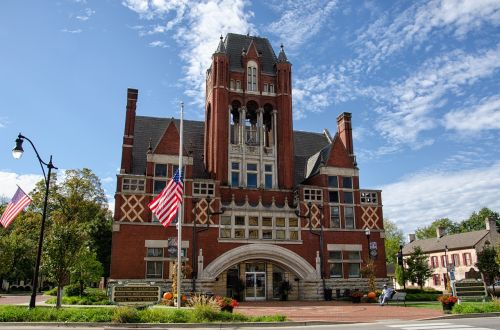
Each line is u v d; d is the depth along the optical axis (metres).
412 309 31.98
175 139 47.00
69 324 20.97
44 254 28.19
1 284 80.19
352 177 52.03
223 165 49.50
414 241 102.69
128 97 48.97
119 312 21.66
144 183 44.59
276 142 52.78
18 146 25.67
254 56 55.12
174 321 21.97
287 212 48.22
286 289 45.97
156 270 42.81
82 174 65.50
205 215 45.31
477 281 29.86
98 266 48.06
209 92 54.91
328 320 23.75
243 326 21.44
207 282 43.22
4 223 28.25
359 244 49.97
